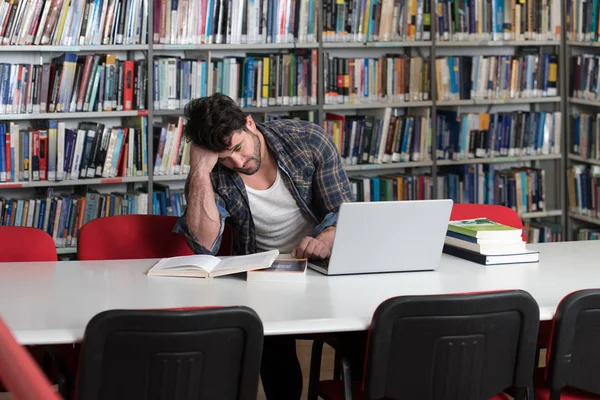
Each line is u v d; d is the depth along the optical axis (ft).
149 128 14.17
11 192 14.46
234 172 8.45
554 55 16.96
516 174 16.88
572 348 6.59
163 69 14.17
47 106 13.62
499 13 16.34
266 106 14.87
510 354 6.50
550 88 16.97
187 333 5.55
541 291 7.28
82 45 13.65
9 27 13.20
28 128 14.06
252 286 7.34
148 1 13.89
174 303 6.73
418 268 8.02
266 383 9.05
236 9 14.51
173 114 14.60
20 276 7.72
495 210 10.52
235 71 14.64
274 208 8.61
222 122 7.67
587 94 16.42
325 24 15.20
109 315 5.38
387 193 16.02
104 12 13.70
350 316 6.33
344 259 7.72
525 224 17.16
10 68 13.28
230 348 5.77
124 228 9.41
